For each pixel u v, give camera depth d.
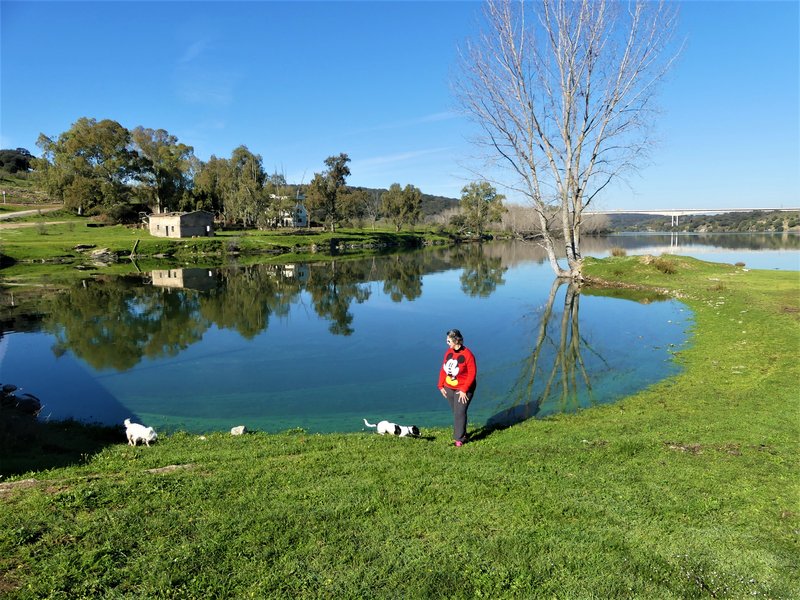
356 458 7.32
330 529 5.08
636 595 4.23
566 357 15.81
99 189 85.31
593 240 104.69
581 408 11.06
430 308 26.16
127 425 8.70
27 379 14.39
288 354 17.25
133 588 4.09
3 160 142.62
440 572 4.43
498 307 25.97
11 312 25.14
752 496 6.00
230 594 4.09
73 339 19.52
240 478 6.32
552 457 7.38
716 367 13.06
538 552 4.80
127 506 5.40
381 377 14.54
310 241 77.19
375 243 87.31
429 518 5.38
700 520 5.49
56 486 5.89
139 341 19.20
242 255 64.00
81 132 86.69
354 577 4.32
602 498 5.95
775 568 4.63
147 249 59.81
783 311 18.36
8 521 4.94
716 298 23.20
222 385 13.83
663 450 7.57
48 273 42.50
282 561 4.52
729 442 7.80
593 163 32.81
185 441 8.79
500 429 9.59
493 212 121.56
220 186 103.00
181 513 5.29
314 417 11.28
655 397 11.24
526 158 32.81
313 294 31.69
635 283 30.42
